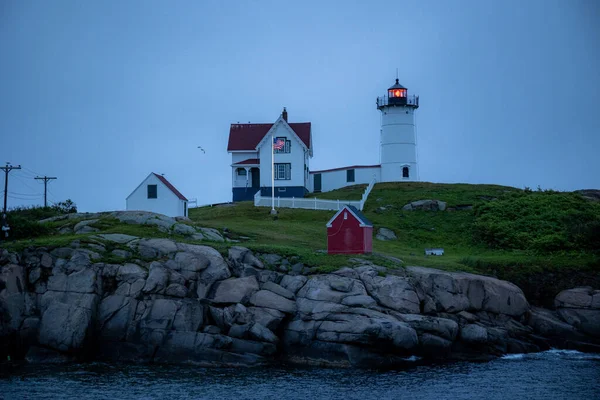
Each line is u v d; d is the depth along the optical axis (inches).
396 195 3127.5
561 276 2159.2
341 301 1776.6
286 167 3255.4
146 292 1776.6
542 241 2429.9
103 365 1679.4
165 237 2095.2
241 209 2933.1
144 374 1599.4
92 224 2175.2
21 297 1771.7
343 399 1417.3
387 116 3577.8
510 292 1988.2
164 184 2650.1
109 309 1760.6
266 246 2011.6
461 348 1792.6
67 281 1775.3
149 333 1733.5
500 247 2506.2
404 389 1486.2
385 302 1809.8
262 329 1721.2
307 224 2694.4
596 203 2898.6
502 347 1830.7
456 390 1476.4
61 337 1701.5
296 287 1840.6
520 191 3127.5
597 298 1996.8
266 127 3501.5
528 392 1460.4
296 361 1713.8
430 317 1779.0
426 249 2417.6
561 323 1961.1
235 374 1604.3
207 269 1850.4
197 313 1758.1
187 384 1519.4
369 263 1971.0
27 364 1689.2
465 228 2716.5
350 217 2107.5
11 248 1831.9
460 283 1937.7
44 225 2203.5
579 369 1651.1
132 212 2262.6
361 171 3560.5
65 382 1530.5
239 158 3410.4
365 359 1670.8
